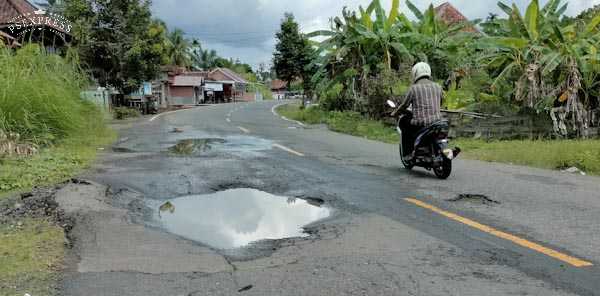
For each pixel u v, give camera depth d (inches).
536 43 524.4
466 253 154.7
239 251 157.2
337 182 268.5
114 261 146.3
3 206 205.0
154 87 1727.4
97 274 136.3
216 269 141.3
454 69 664.4
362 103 738.2
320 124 749.9
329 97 873.5
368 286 129.5
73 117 403.9
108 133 521.0
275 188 252.4
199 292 125.5
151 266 142.9
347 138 530.0
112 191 237.3
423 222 189.5
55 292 124.2
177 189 247.6
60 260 146.1
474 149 428.1
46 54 437.4
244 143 459.2
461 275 137.0
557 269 141.6
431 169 311.9
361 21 779.4
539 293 125.4
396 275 136.9
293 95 3946.9
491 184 264.5
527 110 481.1
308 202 224.2
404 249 158.4
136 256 150.9
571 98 471.2
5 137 323.9
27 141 348.2
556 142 426.6
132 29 1043.3
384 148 434.9
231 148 418.0
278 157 363.9
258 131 604.1
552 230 179.0
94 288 127.0
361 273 138.2
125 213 199.2
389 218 195.2
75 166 305.0
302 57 1590.8
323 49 807.1
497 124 487.2
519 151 367.2
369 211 206.4
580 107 478.0
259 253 155.3
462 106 584.4
